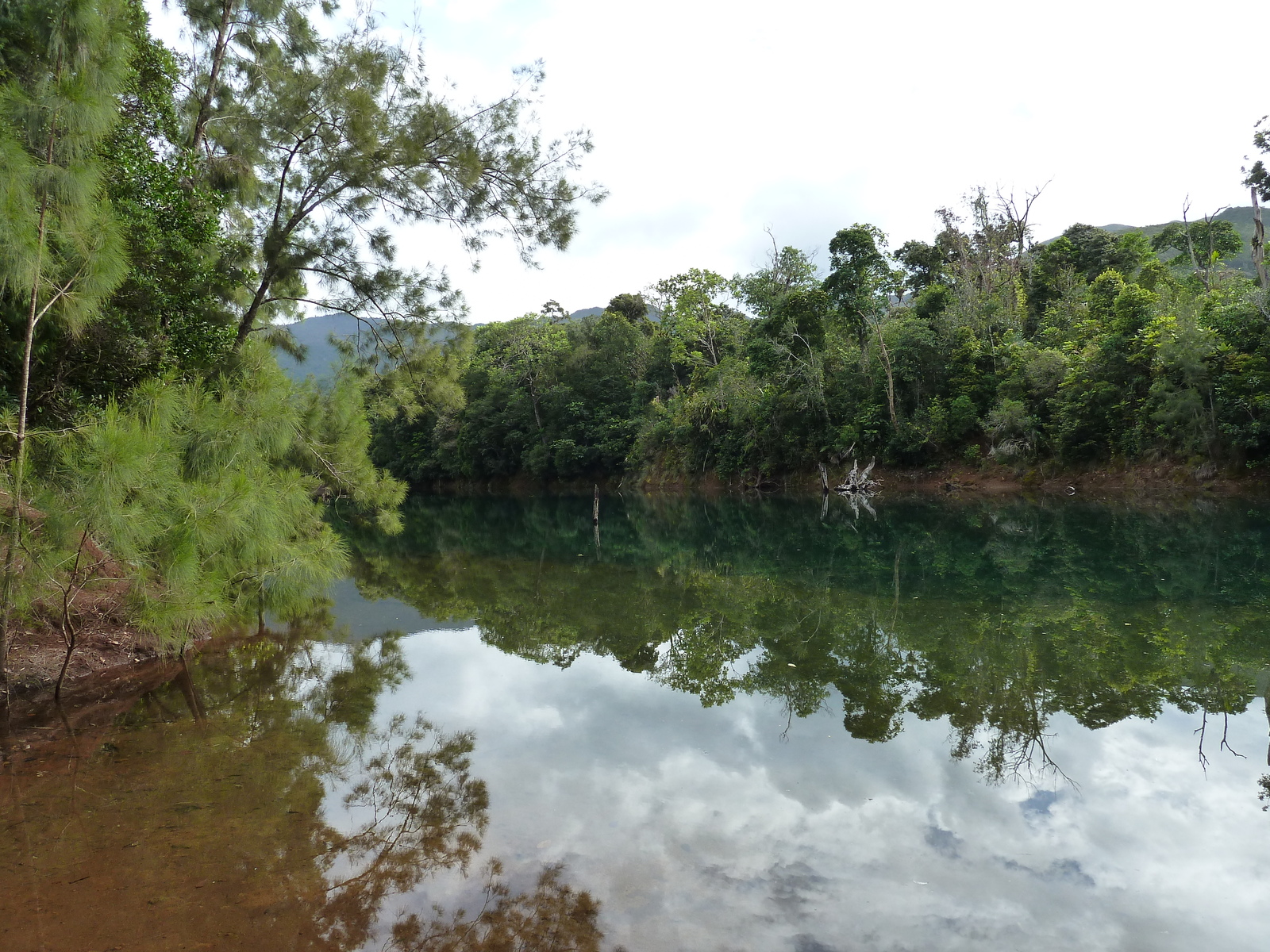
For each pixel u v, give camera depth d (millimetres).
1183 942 3029
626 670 7598
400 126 10320
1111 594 10398
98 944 2934
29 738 5535
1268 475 20656
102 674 7027
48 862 3635
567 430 46156
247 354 9391
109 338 7910
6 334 6961
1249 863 3684
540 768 4965
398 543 20125
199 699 6578
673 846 3846
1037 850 3814
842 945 2984
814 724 5820
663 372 45531
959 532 18453
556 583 13352
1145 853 3787
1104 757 5043
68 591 5961
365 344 12422
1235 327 21578
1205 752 5102
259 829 4023
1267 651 7484
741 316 42281
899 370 31375
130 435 5406
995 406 28797
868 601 10781
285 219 11312
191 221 9539
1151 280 30516
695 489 39656
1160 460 23578
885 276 33094
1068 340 28531
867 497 29391
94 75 5484
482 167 10305
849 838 3939
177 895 3328
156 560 5914
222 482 6641
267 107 10555
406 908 3236
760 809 4305
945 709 6098
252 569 7578
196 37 11320
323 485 11164
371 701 6555
